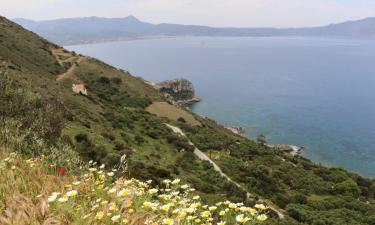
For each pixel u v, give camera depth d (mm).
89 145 27141
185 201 4594
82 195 5023
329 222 41719
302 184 61969
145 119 81375
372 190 68812
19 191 4902
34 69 91125
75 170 7414
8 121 9930
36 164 6207
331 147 111000
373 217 46969
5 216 4059
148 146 56938
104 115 67688
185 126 88250
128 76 136000
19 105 11477
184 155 60875
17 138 9008
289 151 105250
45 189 5059
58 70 107312
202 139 77625
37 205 4402
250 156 73500
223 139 82688
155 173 29625
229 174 56750
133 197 4828
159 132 70438
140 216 4215
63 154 8922
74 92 77312
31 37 124938
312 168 75375
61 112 12570
